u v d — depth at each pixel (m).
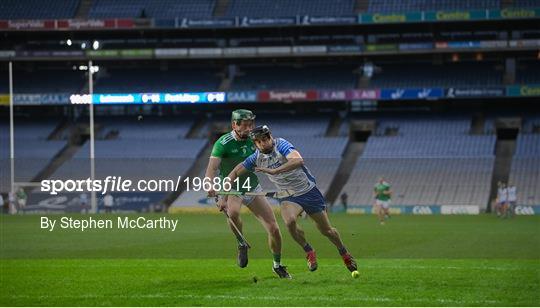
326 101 140.25
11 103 111.50
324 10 139.00
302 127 137.38
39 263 42.25
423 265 39.56
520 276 33.97
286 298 27.59
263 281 32.56
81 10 143.38
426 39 138.25
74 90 141.50
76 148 136.00
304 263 41.19
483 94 128.75
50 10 142.62
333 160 126.38
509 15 126.38
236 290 29.73
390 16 130.88
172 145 132.88
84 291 30.11
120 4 143.75
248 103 142.38
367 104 140.25
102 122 142.50
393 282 31.75
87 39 144.50
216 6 142.75
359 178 121.44
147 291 29.83
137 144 133.75
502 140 132.38
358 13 134.50
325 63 143.88
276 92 134.12
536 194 114.00
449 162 121.12
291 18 133.25
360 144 133.38
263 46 139.50
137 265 40.84
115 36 144.12
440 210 114.12
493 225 81.31
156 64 146.62
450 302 26.58
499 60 138.00
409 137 130.75
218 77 144.00
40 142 136.00
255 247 52.78
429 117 136.38
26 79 144.00
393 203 116.06
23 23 136.50
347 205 116.81
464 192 115.50
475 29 136.62
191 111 142.50
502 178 119.69
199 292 29.36
